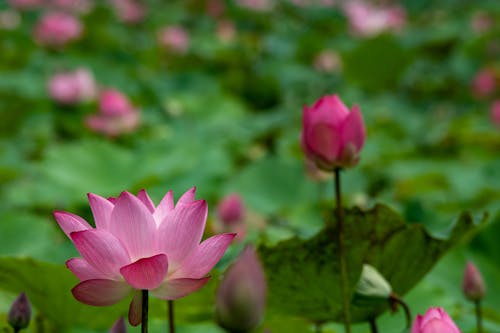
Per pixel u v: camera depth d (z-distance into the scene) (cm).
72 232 200
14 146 520
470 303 270
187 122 602
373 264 235
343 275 227
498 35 844
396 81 773
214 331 253
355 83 778
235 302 193
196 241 204
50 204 383
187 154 441
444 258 279
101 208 205
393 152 492
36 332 246
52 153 417
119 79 728
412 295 259
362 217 232
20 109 545
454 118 706
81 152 423
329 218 232
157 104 664
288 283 235
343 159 227
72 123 557
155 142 488
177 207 204
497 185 423
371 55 752
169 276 204
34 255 273
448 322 195
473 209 381
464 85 802
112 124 504
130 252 204
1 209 376
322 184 377
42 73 715
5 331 239
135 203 203
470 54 845
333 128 226
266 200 404
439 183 420
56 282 234
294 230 281
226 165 404
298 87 808
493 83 698
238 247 247
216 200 390
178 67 857
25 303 222
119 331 210
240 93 755
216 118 619
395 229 233
